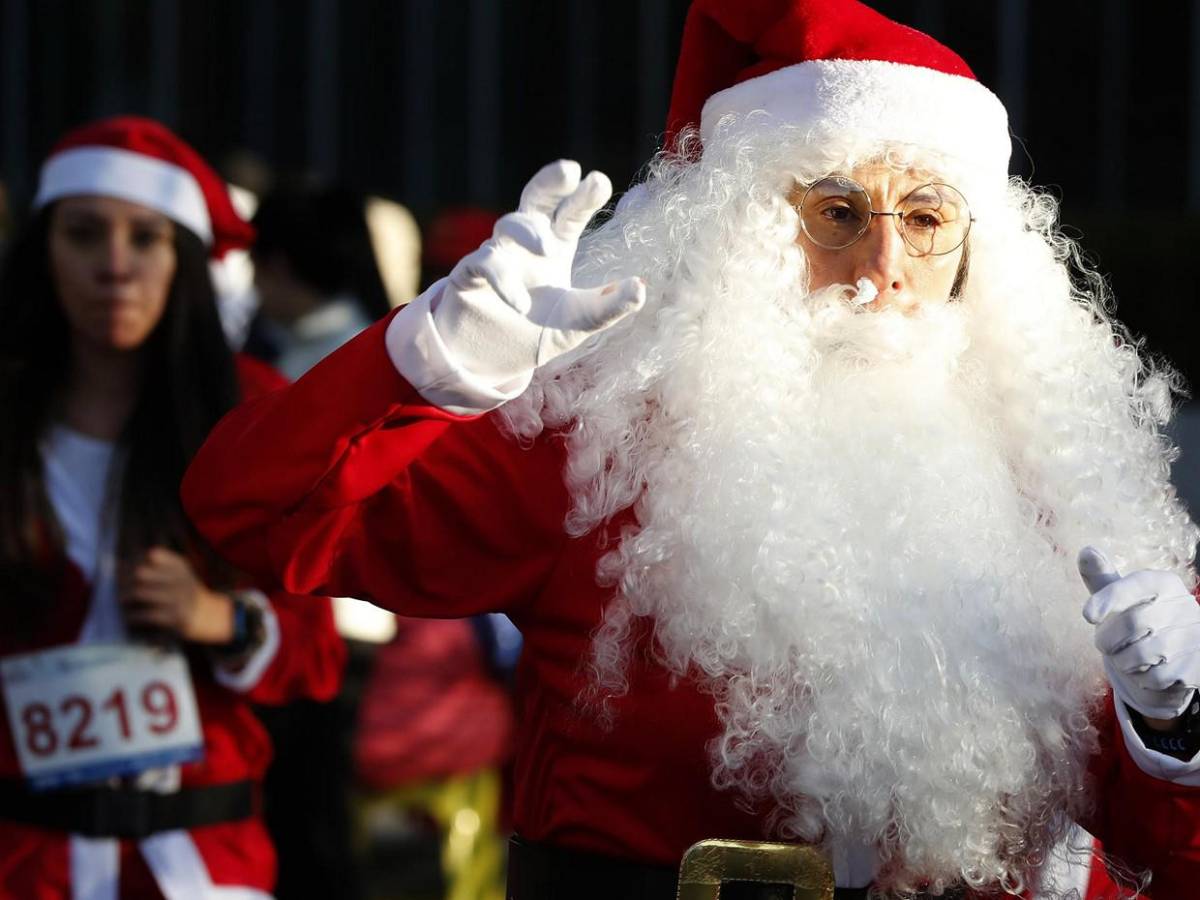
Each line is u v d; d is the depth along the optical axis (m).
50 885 4.35
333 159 13.89
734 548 2.97
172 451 4.59
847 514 3.05
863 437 3.13
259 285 7.27
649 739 3.03
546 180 2.68
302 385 2.84
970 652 2.99
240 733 4.60
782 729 2.94
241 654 4.51
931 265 3.22
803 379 3.16
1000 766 2.98
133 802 4.40
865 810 2.94
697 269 3.21
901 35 3.29
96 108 14.07
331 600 4.79
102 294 4.59
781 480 3.03
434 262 9.05
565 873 3.12
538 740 3.19
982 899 3.12
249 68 13.95
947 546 3.06
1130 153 13.13
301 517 2.87
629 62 13.60
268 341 7.27
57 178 4.73
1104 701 3.16
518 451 3.12
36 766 4.37
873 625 2.96
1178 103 13.07
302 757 5.91
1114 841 3.17
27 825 4.38
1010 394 3.34
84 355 4.67
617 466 3.12
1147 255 12.13
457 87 13.78
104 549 4.49
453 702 7.00
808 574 2.95
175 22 13.98
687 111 3.52
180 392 4.65
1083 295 3.59
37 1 14.12
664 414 3.16
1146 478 3.37
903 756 2.92
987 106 3.31
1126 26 13.07
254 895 4.53
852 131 3.17
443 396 2.76
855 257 3.20
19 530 4.43
